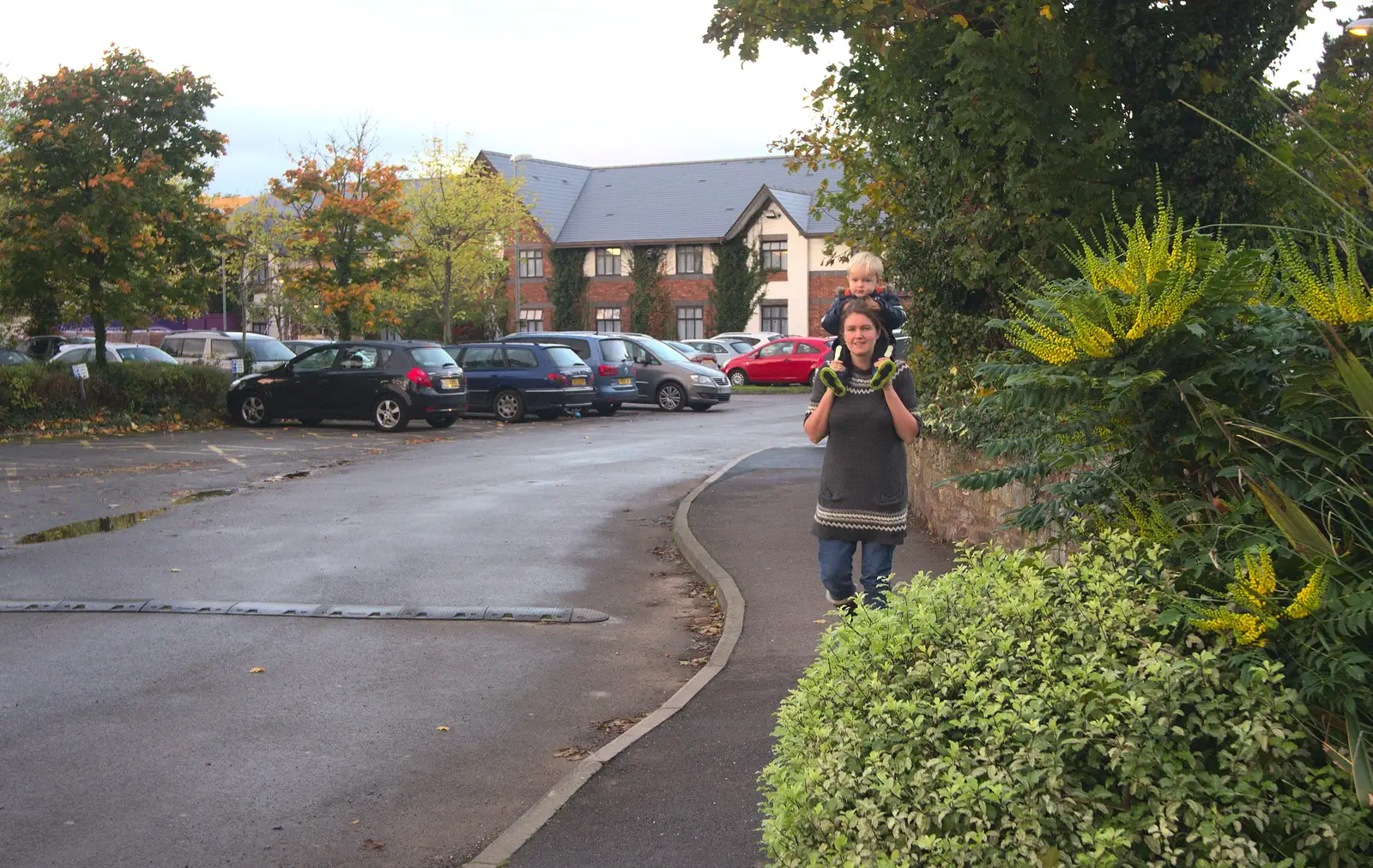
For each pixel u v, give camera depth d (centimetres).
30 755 585
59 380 2412
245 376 2705
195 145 2694
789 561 1005
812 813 285
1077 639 293
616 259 6391
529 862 442
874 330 615
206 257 2745
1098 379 327
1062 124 946
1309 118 955
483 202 5194
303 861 466
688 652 785
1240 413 323
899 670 307
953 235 1051
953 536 1028
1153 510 327
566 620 870
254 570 1039
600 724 637
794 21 1030
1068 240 963
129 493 1516
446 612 888
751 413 3128
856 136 1332
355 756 586
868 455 621
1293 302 343
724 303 6162
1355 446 300
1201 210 934
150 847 478
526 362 2883
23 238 2455
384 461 1903
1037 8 919
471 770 568
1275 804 255
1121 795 268
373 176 3606
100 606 899
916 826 268
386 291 3819
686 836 461
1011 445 389
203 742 605
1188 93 938
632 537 1212
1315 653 267
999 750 271
